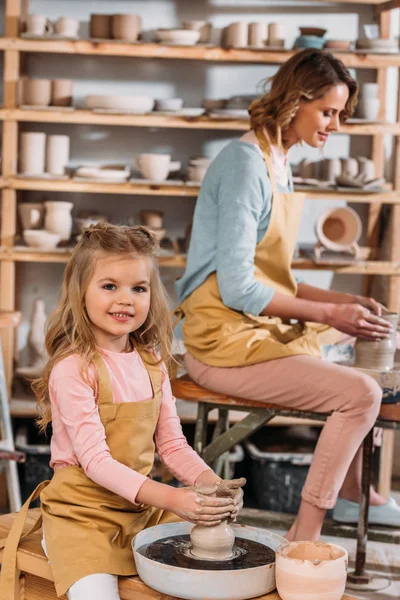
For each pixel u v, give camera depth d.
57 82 4.12
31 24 4.06
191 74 4.57
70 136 4.58
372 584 3.21
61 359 2.07
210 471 2.11
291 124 3.20
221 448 3.11
